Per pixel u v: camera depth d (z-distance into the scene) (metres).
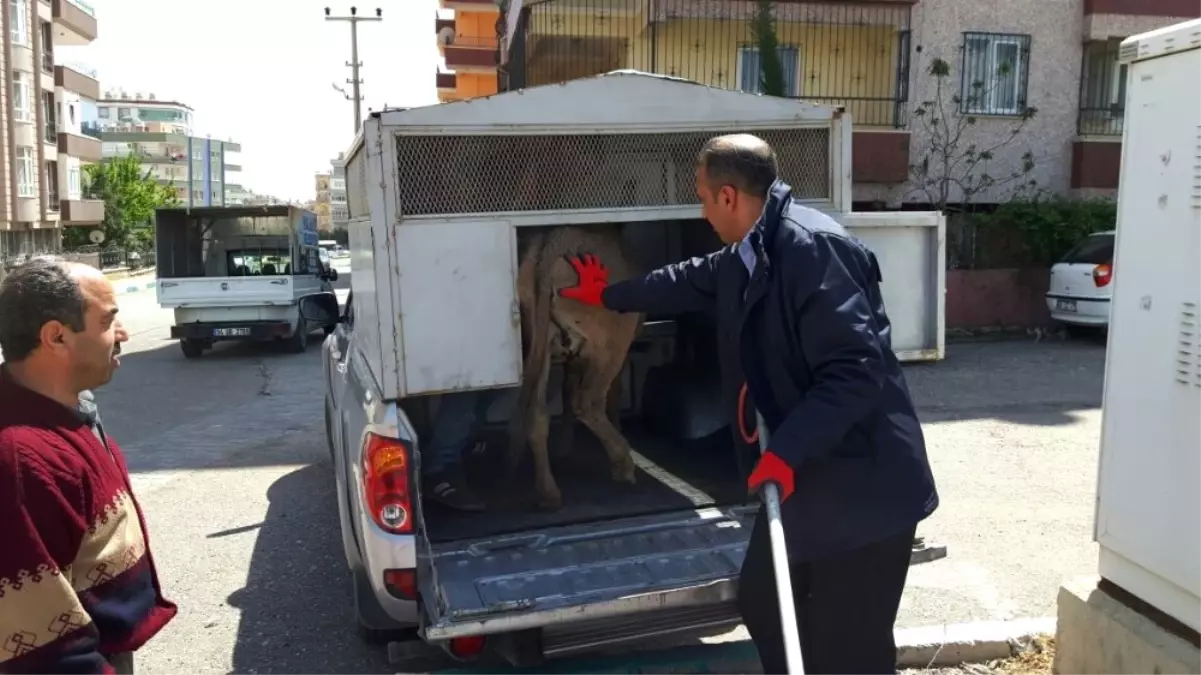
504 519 4.00
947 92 15.41
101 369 2.21
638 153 3.68
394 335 3.34
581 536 3.72
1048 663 3.85
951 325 14.46
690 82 3.67
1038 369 11.34
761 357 2.83
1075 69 15.59
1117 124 15.70
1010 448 7.54
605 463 4.82
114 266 47.53
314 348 16.20
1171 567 3.02
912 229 4.06
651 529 3.80
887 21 15.09
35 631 1.92
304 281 15.76
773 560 2.51
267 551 5.58
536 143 3.54
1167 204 3.01
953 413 8.91
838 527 2.70
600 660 3.88
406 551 3.22
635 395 5.50
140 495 6.79
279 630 4.50
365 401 3.66
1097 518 3.39
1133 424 3.18
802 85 15.52
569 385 4.75
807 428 2.54
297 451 8.09
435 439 4.20
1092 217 14.37
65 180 39.47
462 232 3.39
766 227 2.78
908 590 4.73
